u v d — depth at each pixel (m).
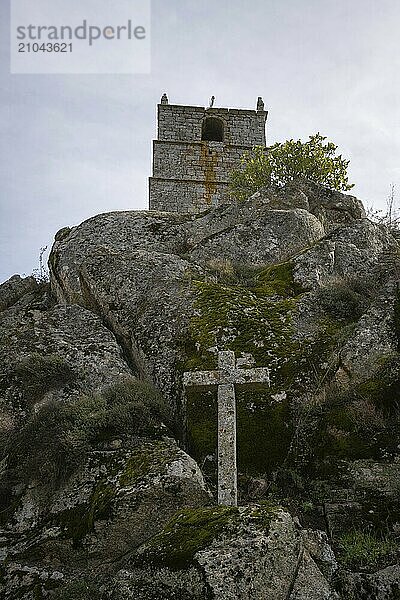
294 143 24.97
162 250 18.58
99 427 10.27
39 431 10.41
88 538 8.73
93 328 14.09
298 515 8.91
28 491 9.77
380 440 9.90
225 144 32.12
